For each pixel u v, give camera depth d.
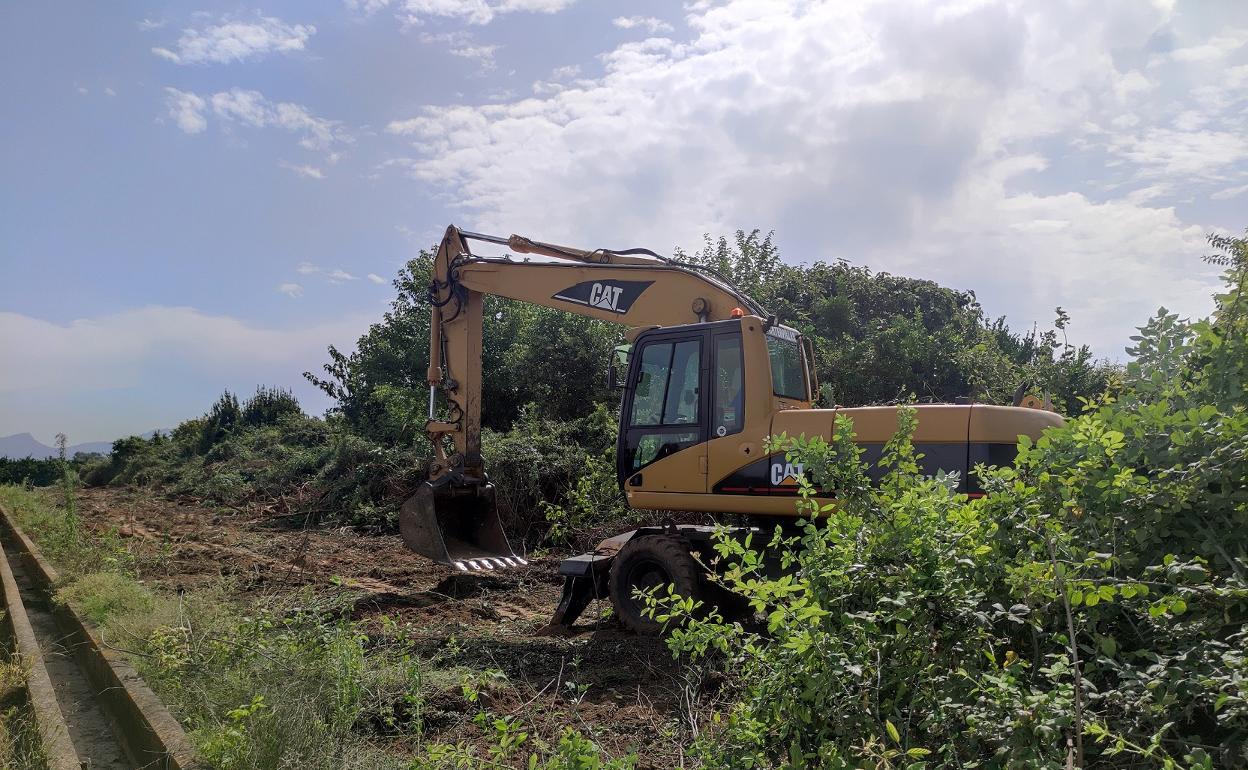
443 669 5.91
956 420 6.36
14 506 15.80
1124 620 2.95
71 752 4.53
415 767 3.65
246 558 12.05
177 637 5.65
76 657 6.75
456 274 9.71
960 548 3.06
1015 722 2.44
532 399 18.53
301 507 17.56
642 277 8.84
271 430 25.47
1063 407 8.02
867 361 16.59
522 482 14.47
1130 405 3.65
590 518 12.39
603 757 3.98
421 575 11.39
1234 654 2.40
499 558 8.95
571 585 8.13
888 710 2.83
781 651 3.07
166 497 21.58
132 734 4.96
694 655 3.75
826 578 3.10
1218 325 3.90
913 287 22.92
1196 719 2.64
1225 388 3.52
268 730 4.11
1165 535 3.01
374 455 17.75
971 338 21.38
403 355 21.89
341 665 4.99
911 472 3.73
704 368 7.55
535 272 9.35
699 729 4.46
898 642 2.88
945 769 2.63
